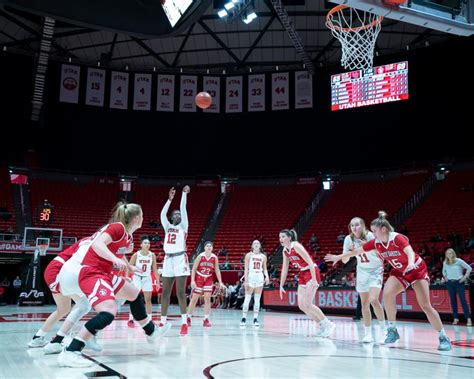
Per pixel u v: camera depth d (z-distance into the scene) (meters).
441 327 5.22
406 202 23.78
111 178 28.25
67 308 4.92
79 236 22.77
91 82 25.95
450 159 24.83
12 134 27.06
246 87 27.78
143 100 26.62
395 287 5.58
